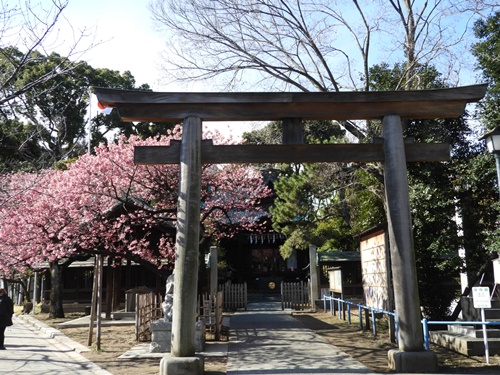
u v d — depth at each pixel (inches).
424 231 480.4
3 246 540.4
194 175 315.9
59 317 771.4
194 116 324.5
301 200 916.0
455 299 537.3
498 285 468.1
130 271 806.5
